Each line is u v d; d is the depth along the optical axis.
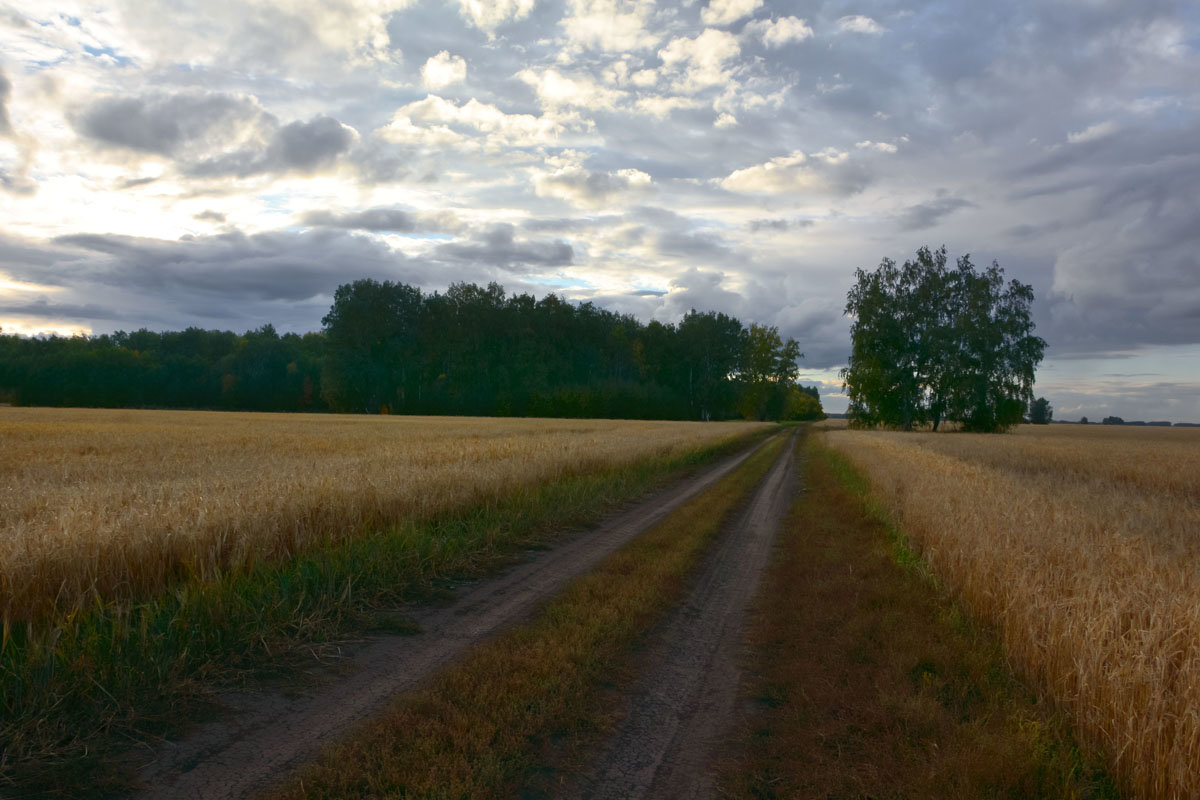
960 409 58.81
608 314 101.56
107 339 116.31
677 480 18.92
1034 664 4.88
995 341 57.62
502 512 10.93
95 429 29.70
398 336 87.25
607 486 14.95
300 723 4.11
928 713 4.28
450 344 88.44
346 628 5.82
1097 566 5.91
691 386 103.56
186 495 8.44
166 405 100.12
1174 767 3.31
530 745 3.91
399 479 10.47
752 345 103.44
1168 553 6.86
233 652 4.98
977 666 5.12
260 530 7.20
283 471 11.75
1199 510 11.16
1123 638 4.20
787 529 11.90
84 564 5.77
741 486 18.05
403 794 3.34
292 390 101.31
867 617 6.40
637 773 3.68
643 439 26.02
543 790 3.46
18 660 4.29
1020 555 6.27
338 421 49.16
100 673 4.28
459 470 12.04
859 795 3.49
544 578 7.80
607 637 5.72
